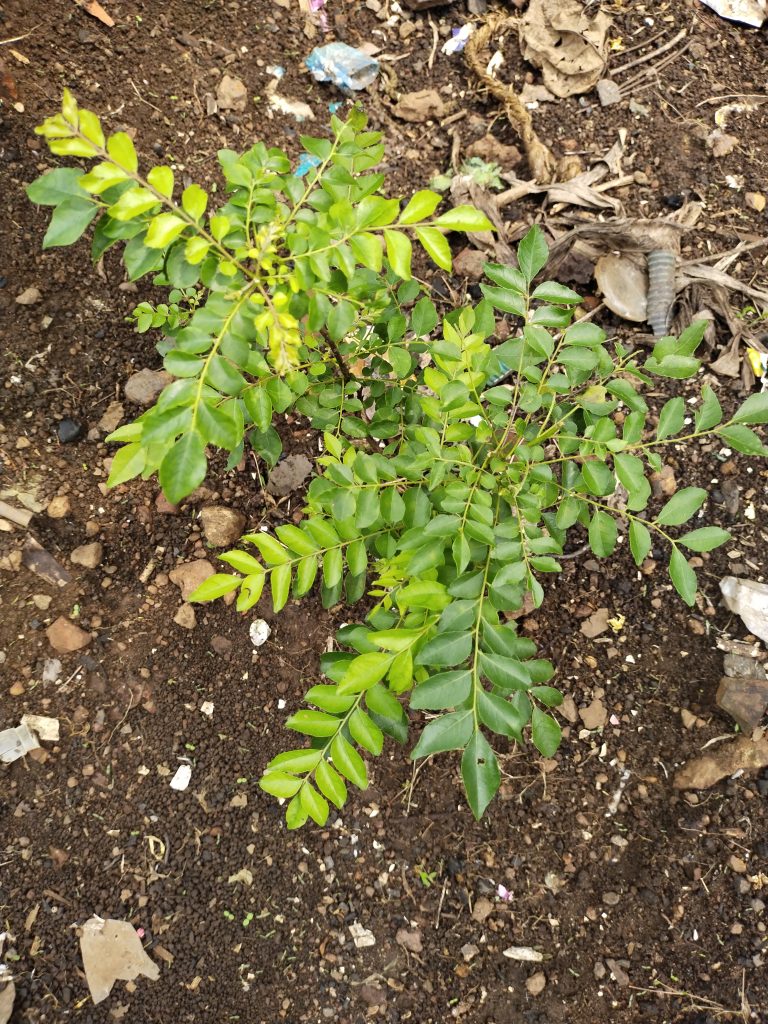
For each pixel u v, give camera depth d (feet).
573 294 4.03
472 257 7.38
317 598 6.66
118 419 6.72
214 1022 5.81
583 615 6.66
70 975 5.82
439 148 7.95
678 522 4.22
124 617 6.49
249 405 4.04
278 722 6.41
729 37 8.18
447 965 6.01
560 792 6.36
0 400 6.42
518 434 4.41
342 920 6.10
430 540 3.89
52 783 6.13
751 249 7.37
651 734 6.44
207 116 7.43
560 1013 5.89
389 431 5.04
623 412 7.11
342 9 8.20
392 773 6.42
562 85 7.95
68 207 3.14
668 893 6.11
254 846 6.18
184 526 6.70
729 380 7.04
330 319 3.63
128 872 6.06
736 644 6.50
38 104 6.76
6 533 6.34
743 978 5.91
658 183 7.61
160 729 6.35
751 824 6.20
